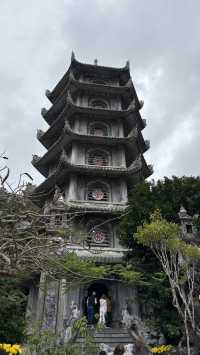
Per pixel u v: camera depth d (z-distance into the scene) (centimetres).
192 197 2262
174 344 1936
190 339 1648
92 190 3077
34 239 848
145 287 2173
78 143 3222
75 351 1152
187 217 2044
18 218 815
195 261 1644
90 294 2603
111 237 2806
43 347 1137
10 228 812
